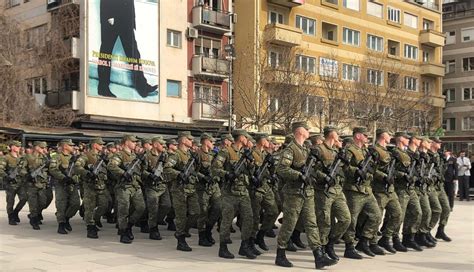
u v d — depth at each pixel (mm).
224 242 9336
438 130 43000
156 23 31891
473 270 8461
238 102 33562
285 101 29844
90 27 29344
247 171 9305
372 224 9391
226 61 34406
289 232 8523
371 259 9266
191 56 33625
